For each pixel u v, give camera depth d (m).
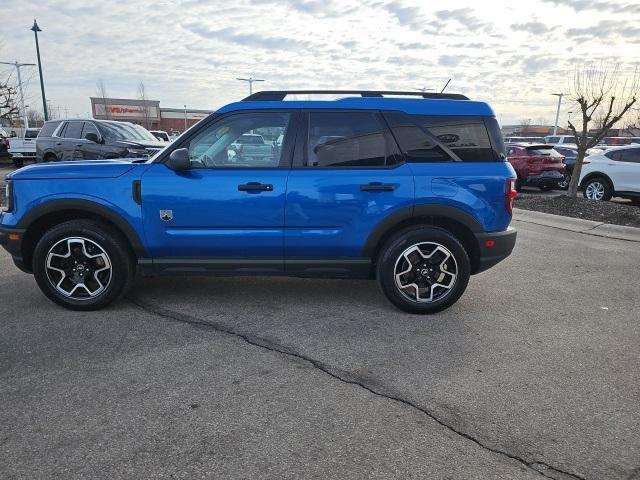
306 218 4.34
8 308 4.58
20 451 2.55
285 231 4.36
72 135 13.27
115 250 4.39
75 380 3.28
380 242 4.52
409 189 4.33
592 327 4.32
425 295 4.55
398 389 3.21
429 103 4.46
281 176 4.31
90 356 3.63
